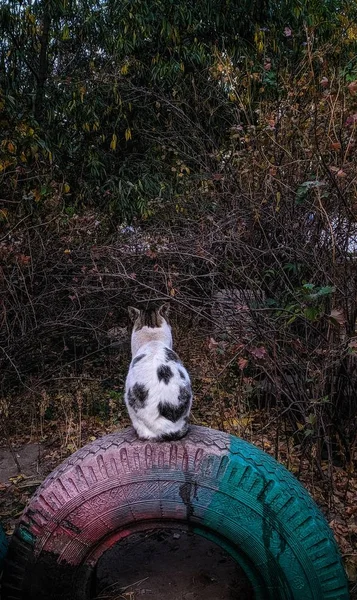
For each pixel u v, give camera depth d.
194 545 1.66
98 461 1.27
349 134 1.93
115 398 2.74
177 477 1.24
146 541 1.68
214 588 1.46
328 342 1.87
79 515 1.25
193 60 3.95
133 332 2.01
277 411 1.98
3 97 2.81
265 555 1.21
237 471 1.24
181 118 3.61
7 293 2.62
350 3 3.33
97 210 3.81
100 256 2.67
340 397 2.04
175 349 2.83
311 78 2.27
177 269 2.56
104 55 4.09
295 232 2.11
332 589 1.21
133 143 4.32
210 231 2.39
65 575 1.26
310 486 1.92
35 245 2.77
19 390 2.88
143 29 3.79
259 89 3.29
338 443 2.03
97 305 2.87
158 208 3.41
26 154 2.86
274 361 1.92
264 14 4.13
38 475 2.19
